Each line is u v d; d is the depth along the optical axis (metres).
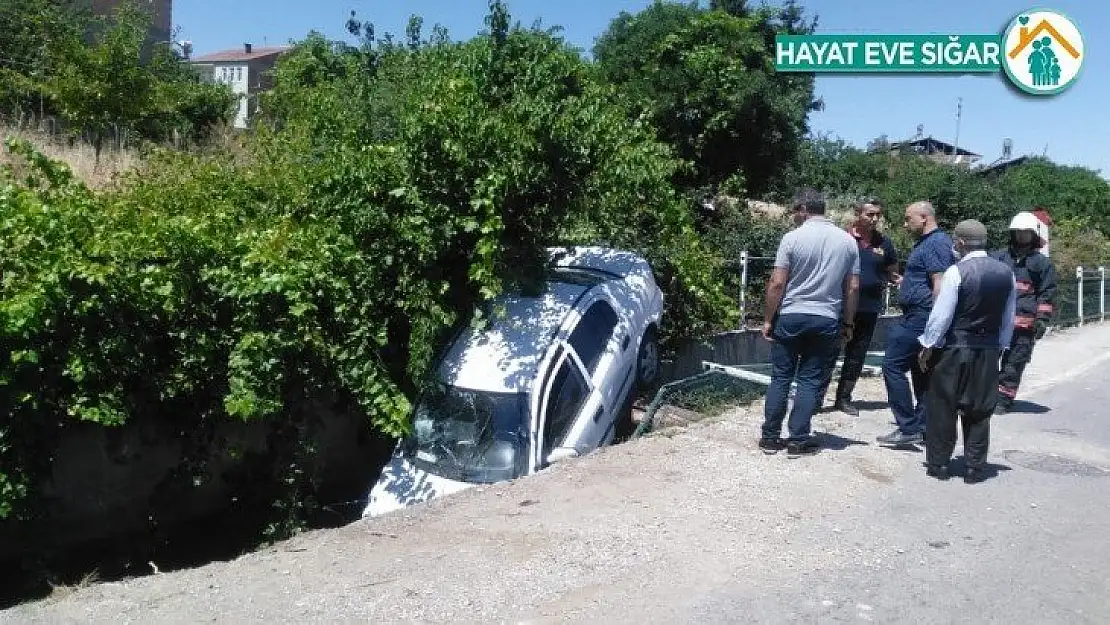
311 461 8.15
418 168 8.58
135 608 5.05
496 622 4.70
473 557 5.61
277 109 17.50
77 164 14.40
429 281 8.76
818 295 7.16
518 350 8.73
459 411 8.51
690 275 11.59
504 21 9.71
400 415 8.16
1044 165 44.75
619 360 9.30
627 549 5.62
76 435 7.00
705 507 6.34
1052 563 5.53
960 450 7.92
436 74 9.50
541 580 5.21
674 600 4.92
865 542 5.76
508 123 8.70
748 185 17.88
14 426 6.39
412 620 4.75
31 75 20.25
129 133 18.72
